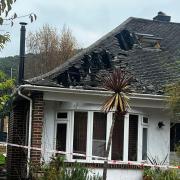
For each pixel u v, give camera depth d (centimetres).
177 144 1806
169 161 1841
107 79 1398
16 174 1958
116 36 2212
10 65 3828
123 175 1733
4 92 1277
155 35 2375
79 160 1698
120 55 2100
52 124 1744
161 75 1986
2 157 2816
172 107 1573
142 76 1964
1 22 826
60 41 5609
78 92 1688
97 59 1969
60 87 1708
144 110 1814
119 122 1756
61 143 1733
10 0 805
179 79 1712
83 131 1731
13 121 2058
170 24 2506
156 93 1811
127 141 1748
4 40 862
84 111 1734
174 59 2134
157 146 1842
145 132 1836
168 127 1864
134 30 2362
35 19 903
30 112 1736
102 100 1733
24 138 2030
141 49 2198
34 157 1661
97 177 1520
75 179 1448
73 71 1872
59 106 1742
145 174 1692
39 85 1684
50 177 1471
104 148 1728
